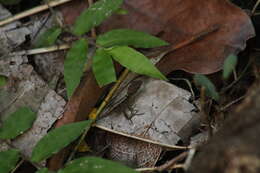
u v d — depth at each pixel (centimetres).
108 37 77
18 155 76
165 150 78
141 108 79
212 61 79
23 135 78
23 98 79
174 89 79
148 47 77
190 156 70
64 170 72
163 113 78
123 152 79
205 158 65
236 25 79
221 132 67
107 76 76
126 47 76
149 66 76
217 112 79
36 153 74
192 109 78
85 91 78
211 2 79
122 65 79
